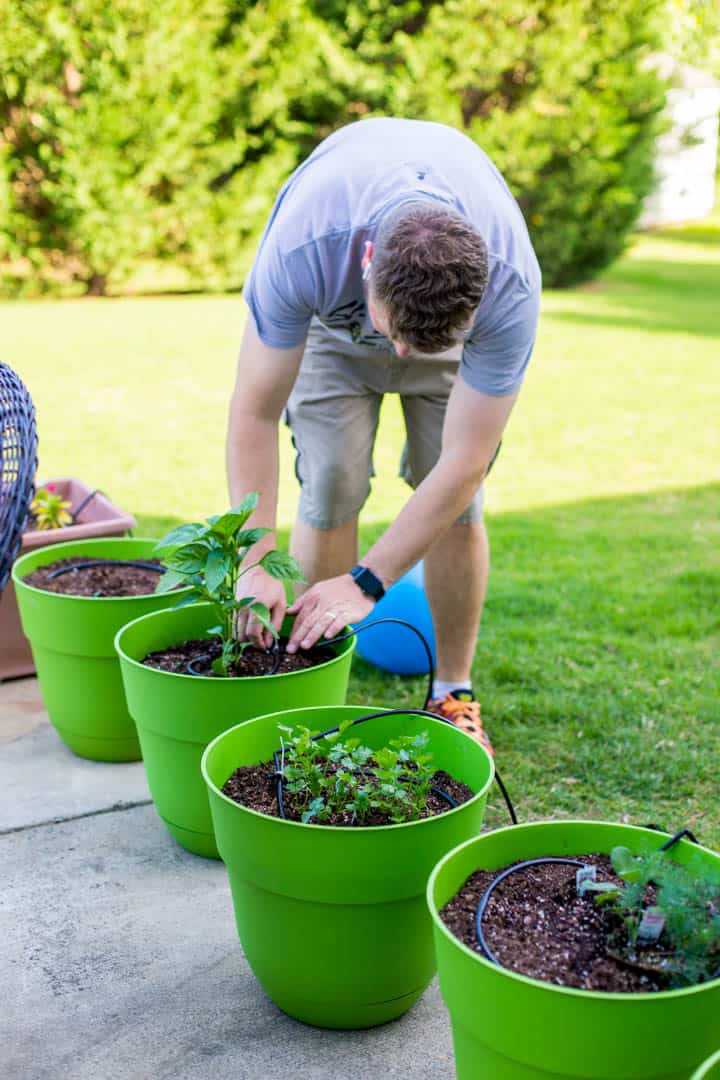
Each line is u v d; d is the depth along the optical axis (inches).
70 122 390.3
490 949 54.2
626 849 56.1
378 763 73.3
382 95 431.5
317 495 100.6
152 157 407.8
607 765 99.7
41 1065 64.4
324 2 428.5
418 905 63.4
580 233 466.0
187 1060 65.0
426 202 67.6
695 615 137.4
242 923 66.9
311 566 103.3
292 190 81.9
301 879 61.3
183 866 84.4
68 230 415.5
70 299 430.0
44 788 95.4
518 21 434.9
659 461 220.7
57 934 76.1
